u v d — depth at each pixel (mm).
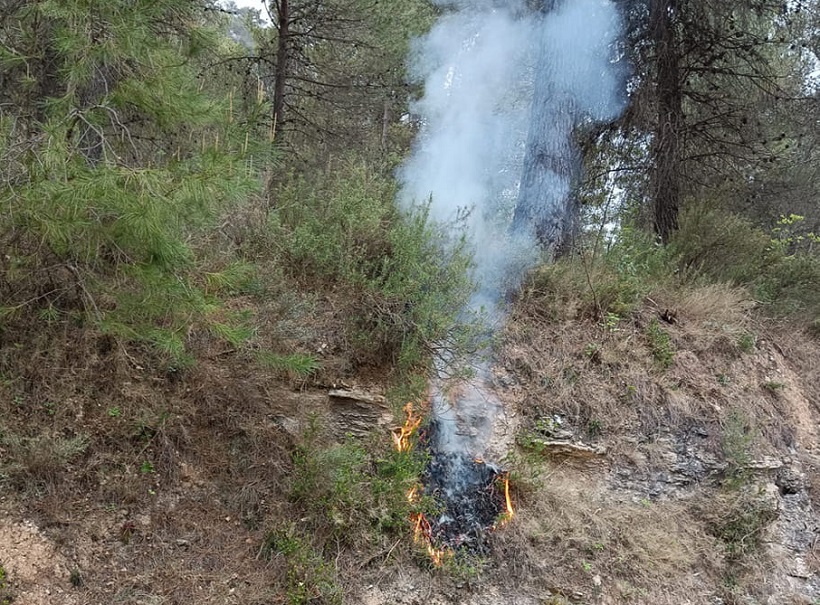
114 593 2816
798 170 9148
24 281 3199
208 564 3064
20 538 2777
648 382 4590
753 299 5973
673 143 7070
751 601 3947
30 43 3475
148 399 3418
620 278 5129
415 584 3305
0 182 2713
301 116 7426
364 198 4422
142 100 2891
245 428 3547
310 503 3346
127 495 3105
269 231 4344
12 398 3109
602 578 3684
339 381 3893
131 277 2891
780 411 5012
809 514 4559
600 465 4219
